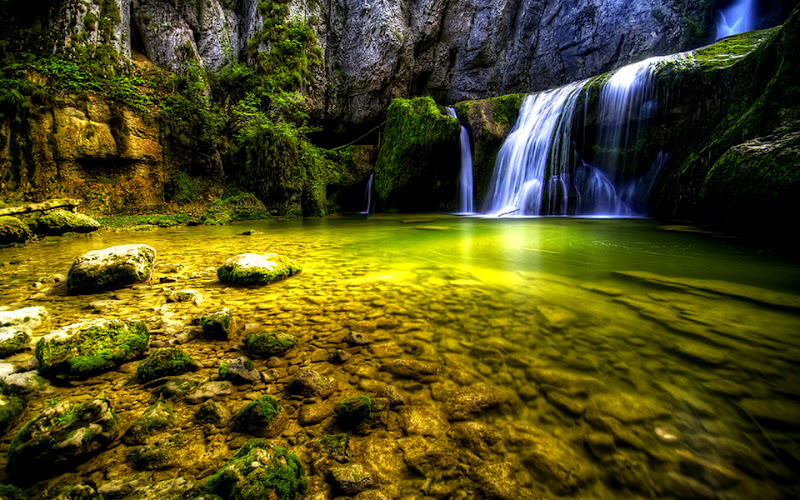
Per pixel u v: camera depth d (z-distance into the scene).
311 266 4.82
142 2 15.09
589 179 13.12
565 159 13.62
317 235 8.43
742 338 2.31
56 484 1.22
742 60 8.83
